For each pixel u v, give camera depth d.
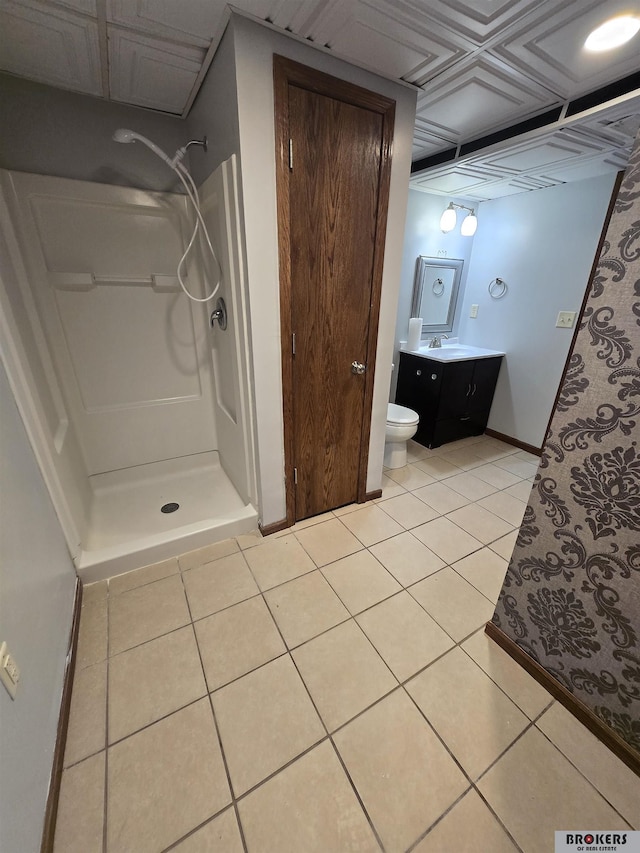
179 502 2.13
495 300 3.11
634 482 0.88
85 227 1.77
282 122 1.27
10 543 0.96
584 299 2.55
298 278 1.53
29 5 1.03
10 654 0.83
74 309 1.86
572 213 2.54
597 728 1.06
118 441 2.17
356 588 1.58
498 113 1.72
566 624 1.11
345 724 1.09
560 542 1.07
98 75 1.41
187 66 1.36
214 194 1.53
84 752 1.01
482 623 1.43
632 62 1.33
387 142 1.53
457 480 2.53
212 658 1.27
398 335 3.12
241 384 1.69
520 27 1.15
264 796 0.94
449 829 0.89
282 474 1.83
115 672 1.22
